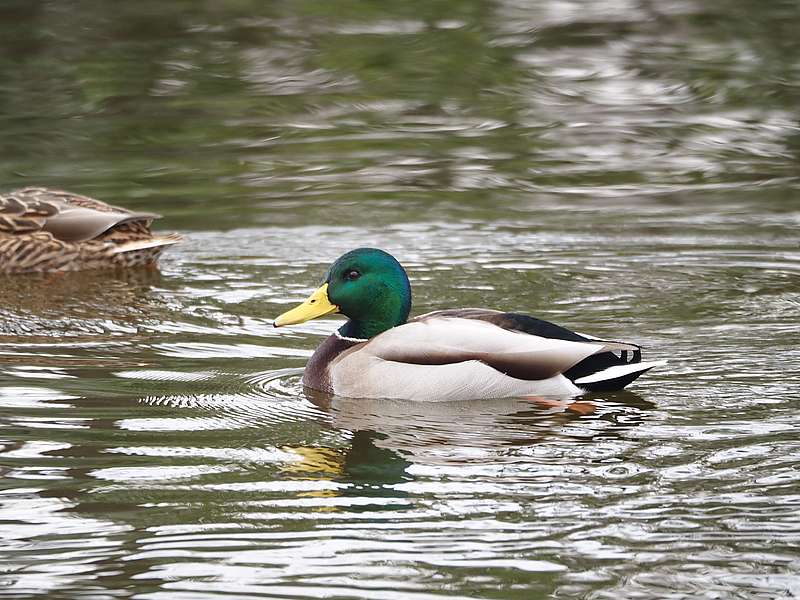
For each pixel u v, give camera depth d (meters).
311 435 10.59
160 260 16.28
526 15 30.31
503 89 24.84
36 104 23.44
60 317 14.13
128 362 12.61
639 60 26.78
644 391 11.47
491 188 19.20
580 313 13.95
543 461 9.90
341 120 22.83
